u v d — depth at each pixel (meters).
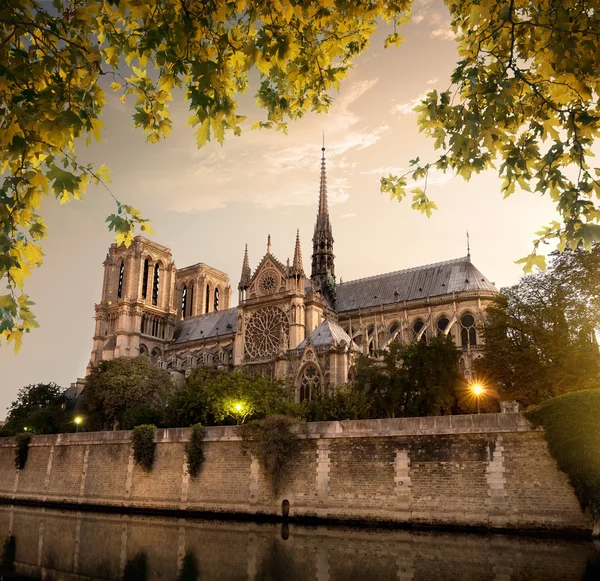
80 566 33.88
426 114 11.20
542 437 37.97
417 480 41.34
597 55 9.97
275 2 11.09
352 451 44.31
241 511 47.81
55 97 9.31
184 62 10.23
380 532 39.75
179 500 51.47
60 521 50.66
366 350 107.44
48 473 63.38
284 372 82.94
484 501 38.75
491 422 39.78
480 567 29.39
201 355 123.81
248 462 48.66
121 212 9.95
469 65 11.91
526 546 33.56
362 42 14.91
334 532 40.56
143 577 30.58
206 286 170.38
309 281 121.81
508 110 11.24
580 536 35.38
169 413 70.00
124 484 55.69
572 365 50.28
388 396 62.44
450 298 105.31
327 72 13.24
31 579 30.95
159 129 12.13
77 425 85.56
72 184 8.65
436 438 41.41
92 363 140.88
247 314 110.69
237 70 12.49
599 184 10.38
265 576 29.81
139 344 140.12
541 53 11.01
